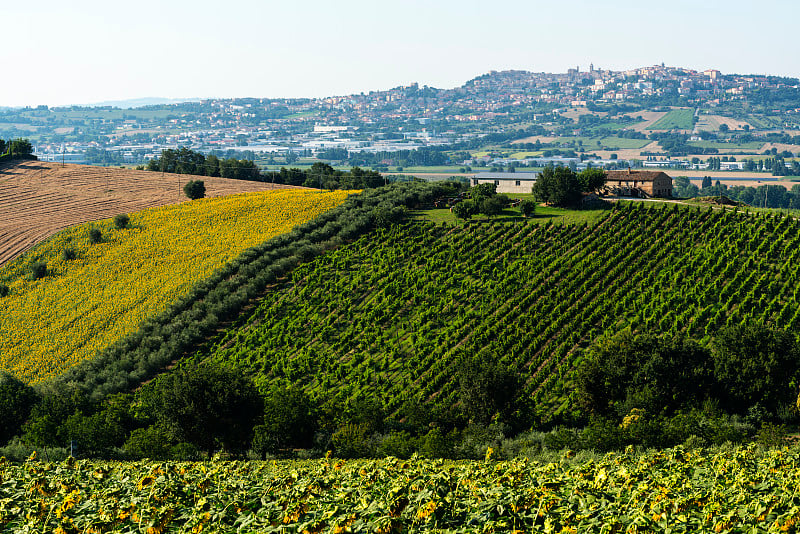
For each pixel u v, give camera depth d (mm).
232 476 30812
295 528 20297
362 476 26391
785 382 55375
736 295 77562
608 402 58125
